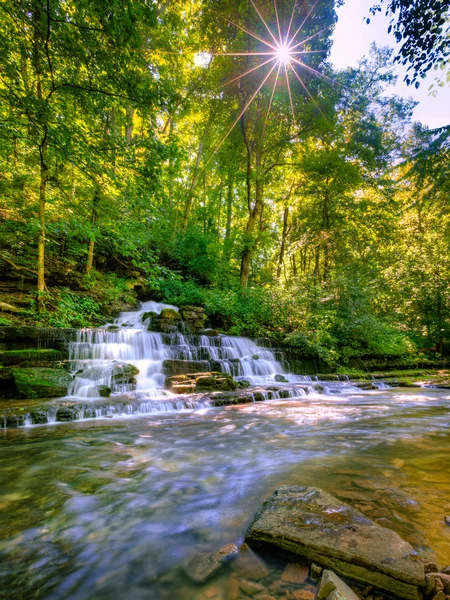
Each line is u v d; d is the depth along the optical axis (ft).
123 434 14.11
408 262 60.49
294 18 47.29
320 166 51.60
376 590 4.63
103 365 23.99
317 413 18.94
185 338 33.55
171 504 7.66
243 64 49.24
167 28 40.19
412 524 6.31
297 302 45.42
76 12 16.29
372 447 12.00
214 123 61.93
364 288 51.39
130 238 29.73
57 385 20.52
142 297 47.57
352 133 59.06
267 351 37.47
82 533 6.45
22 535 6.35
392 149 61.67
